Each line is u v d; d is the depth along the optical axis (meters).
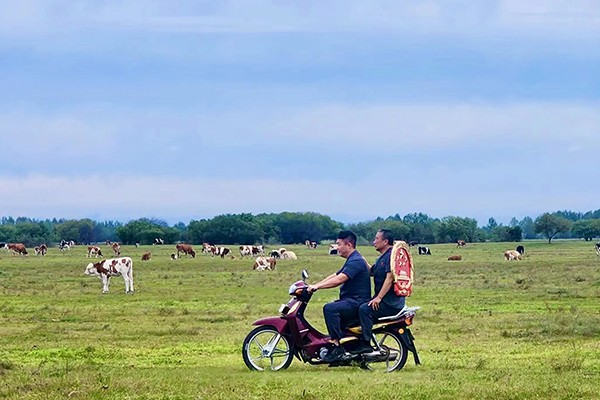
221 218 176.62
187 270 64.25
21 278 50.72
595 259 79.00
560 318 22.53
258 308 28.34
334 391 11.63
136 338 20.31
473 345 18.34
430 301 31.48
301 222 185.75
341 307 14.54
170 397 11.34
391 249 14.52
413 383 12.38
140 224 167.62
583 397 11.15
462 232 180.62
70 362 15.91
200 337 20.42
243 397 11.26
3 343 19.36
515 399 11.10
